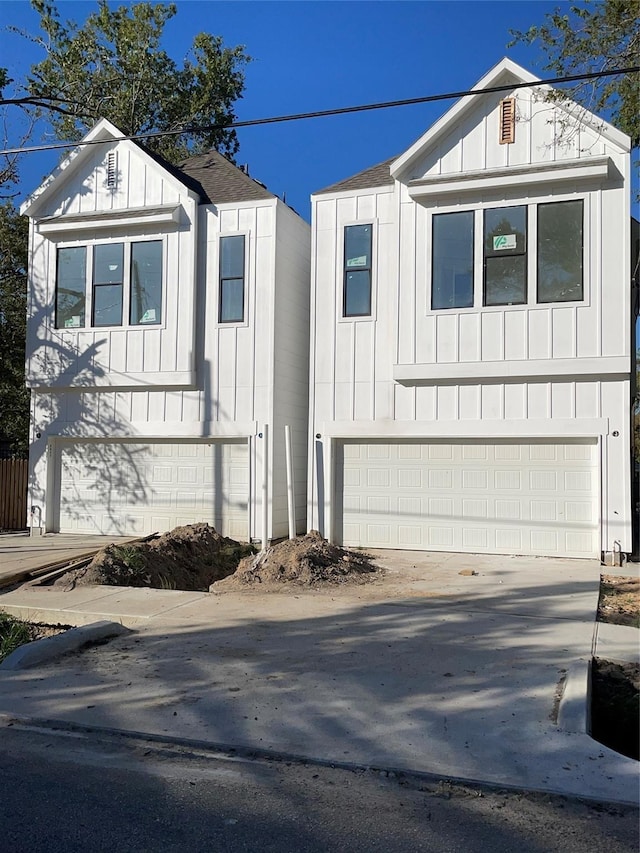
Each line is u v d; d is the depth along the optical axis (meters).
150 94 30.66
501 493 13.84
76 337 16.77
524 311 13.46
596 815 4.30
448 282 14.00
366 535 14.66
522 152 13.62
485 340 13.68
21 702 6.24
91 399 16.80
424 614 9.02
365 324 14.70
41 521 17.03
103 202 16.77
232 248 15.88
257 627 8.48
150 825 4.18
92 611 9.27
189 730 5.57
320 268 15.07
